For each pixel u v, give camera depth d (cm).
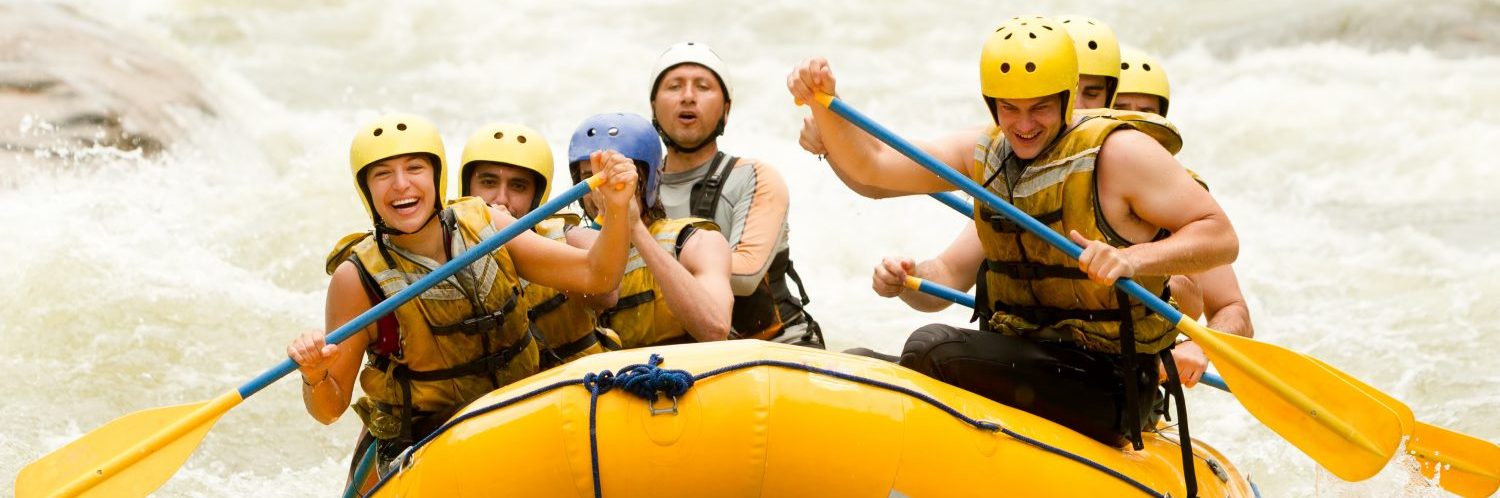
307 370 1393
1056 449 1348
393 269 1453
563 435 1259
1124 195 1390
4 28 3659
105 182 3122
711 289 1653
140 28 4084
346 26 5166
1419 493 1820
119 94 3503
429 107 4394
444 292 1446
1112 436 1468
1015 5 5547
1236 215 3706
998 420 1343
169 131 3462
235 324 2594
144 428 1466
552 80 4712
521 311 1491
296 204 3138
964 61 5041
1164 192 1374
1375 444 1409
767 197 1945
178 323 2562
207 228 2997
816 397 1280
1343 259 3306
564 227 1728
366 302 1466
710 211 1952
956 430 1309
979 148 1495
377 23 5219
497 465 1267
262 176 3472
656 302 1739
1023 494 1317
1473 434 2372
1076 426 1459
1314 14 5228
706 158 1989
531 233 1505
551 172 1841
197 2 5209
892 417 1288
